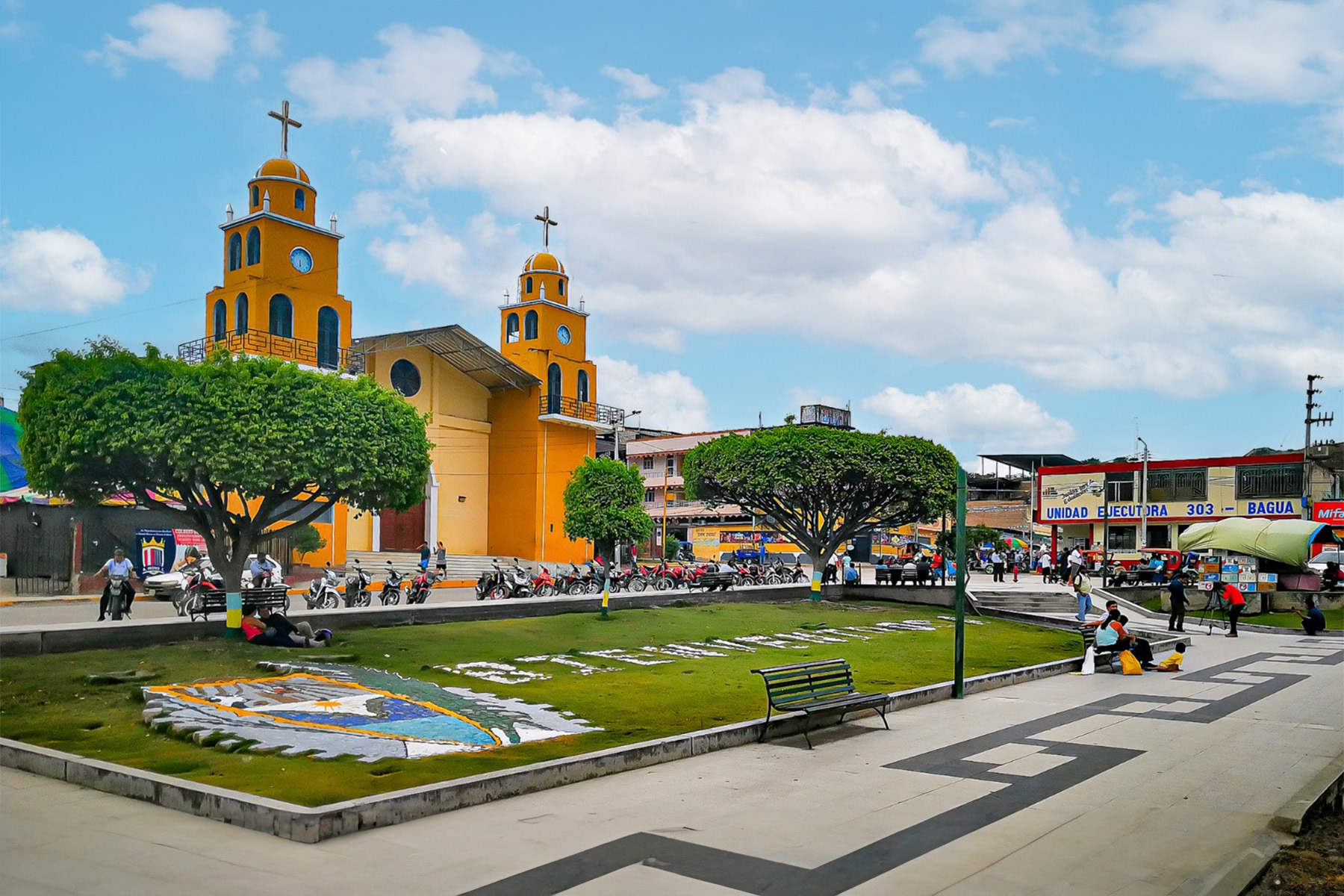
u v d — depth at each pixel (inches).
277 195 1620.3
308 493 735.7
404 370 1905.8
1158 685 629.0
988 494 3070.9
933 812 313.0
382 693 501.0
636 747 377.7
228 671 549.6
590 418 2140.7
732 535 2439.7
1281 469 1946.4
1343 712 518.0
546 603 906.7
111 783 316.2
